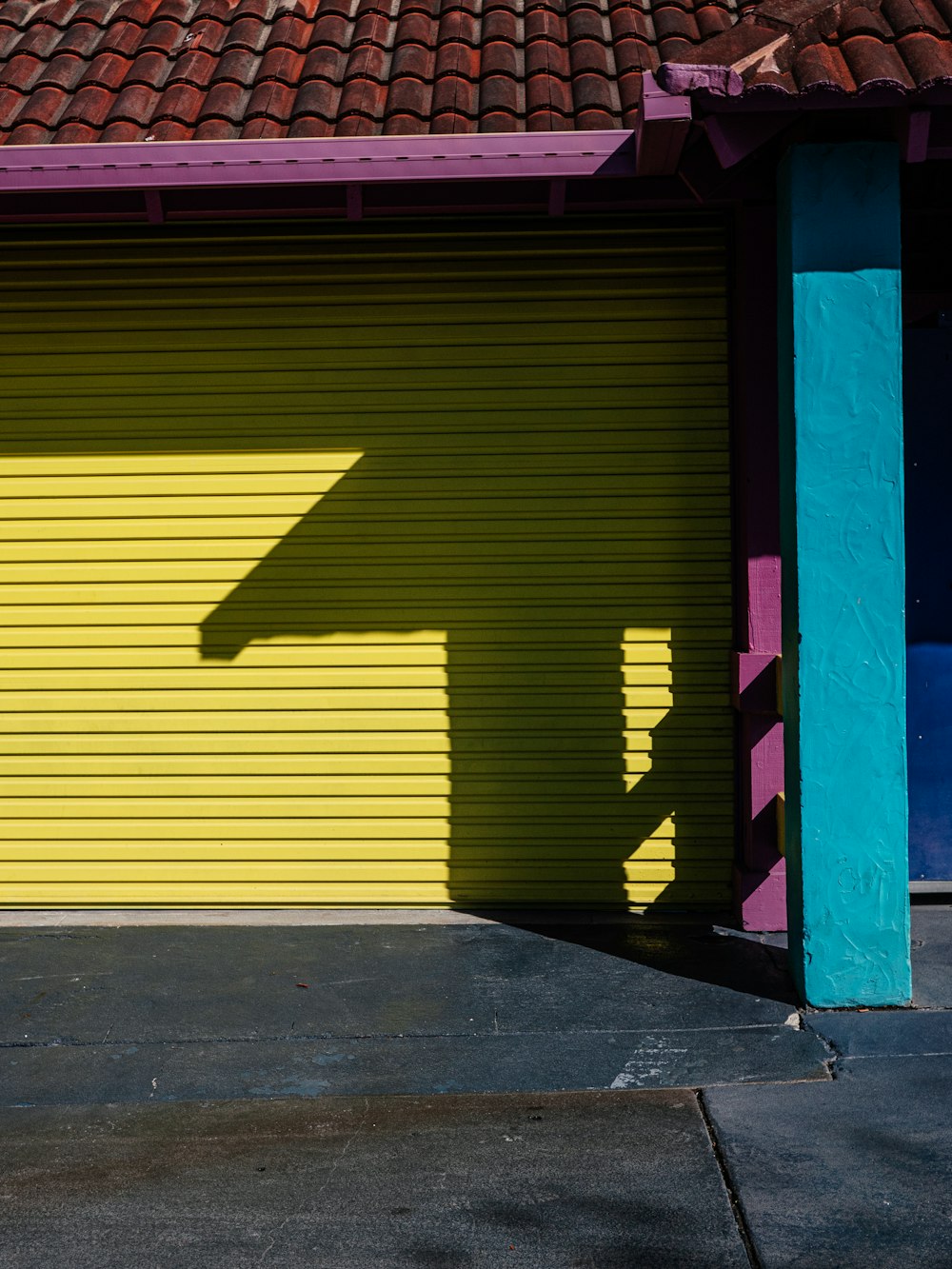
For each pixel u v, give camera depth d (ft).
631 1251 11.19
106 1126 13.91
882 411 16.12
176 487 20.99
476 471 20.76
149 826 21.27
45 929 20.58
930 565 21.01
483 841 21.08
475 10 21.90
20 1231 11.71
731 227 20.17
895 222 16.03
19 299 20.85
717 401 20.51
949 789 21.17
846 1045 15.40
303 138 17.99
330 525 20.92
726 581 20.66
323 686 21.06
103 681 21.16
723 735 20.76
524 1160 12.87
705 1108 13.87
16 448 21.07
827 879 16.39
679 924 20.47
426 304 20.61
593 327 20.54
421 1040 15.98
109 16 22.30
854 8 16.03
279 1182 12.55
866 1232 11.32
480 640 20.90
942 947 18.65
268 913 21.16
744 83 14.84
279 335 20.75
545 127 18.37
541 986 17.67
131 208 19.61
